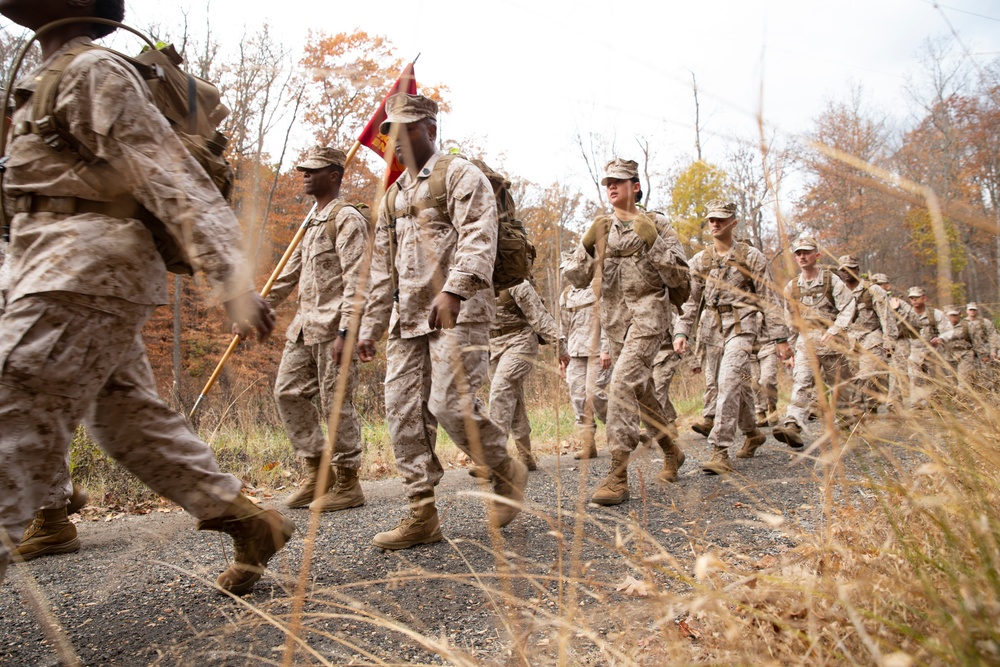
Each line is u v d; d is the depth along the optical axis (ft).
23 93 6.30
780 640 3.95
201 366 27.25
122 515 14.67
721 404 16.47
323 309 14.32
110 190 6.13
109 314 6.10
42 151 6.13
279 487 17.99
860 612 3.48
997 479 4.11
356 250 13.55
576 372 21.24
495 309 10.95
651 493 13.26
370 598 7.86
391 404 10.98
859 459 4.89
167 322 27.30
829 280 19.02
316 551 10.78
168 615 7.73
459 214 10.27
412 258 10.72
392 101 10.46
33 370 5.73
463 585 8.35
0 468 5.62
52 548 10.83
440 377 10.05
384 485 18.06
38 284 5.81
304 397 14.79
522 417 19.33
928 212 3.37
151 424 6.90
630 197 14.25
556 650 4.80
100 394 6.66
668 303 13.99
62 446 6.02
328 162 14.29
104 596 8.52
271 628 6.96
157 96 6.39
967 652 3.12
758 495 9.60
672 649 3.87
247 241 3.49
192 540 11.35
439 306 9.74
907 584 3.86
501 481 10.06
